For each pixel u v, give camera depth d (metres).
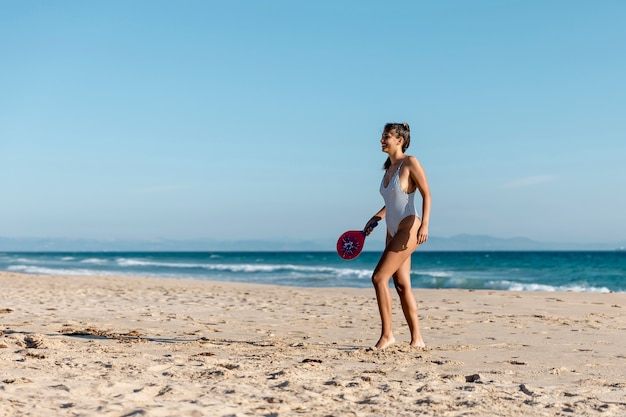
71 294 14.51
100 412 3.53
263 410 3.69
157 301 12.83
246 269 42.97
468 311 11.02
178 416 3.49
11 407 3.56
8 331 7.29
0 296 13.59
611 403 4.00
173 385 4.26
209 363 5.17
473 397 4.11
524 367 5.37
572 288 24.34
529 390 4.34
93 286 17.94
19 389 4.04
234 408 3.70
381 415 3.66
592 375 5.03
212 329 8.03
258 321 9.17
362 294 15.47
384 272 6.07
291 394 4.09
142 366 4.92
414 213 6.01
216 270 41.56
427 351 6.13
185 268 44.16
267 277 32.44
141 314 10.02
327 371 4.99
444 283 26.55
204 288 17.70
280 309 11.26
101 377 4.48
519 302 13.09
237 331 7.89
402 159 6.02
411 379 4.71
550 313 10.70
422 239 5.93
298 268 45.03
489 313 10.65
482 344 6.83
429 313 10.62
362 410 3.76
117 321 8.88
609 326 8.77
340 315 10.18
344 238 6.41
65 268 42.47
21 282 19.64
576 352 6.29
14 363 4.94
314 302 12.92
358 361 5.50
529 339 7.29
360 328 8.37
